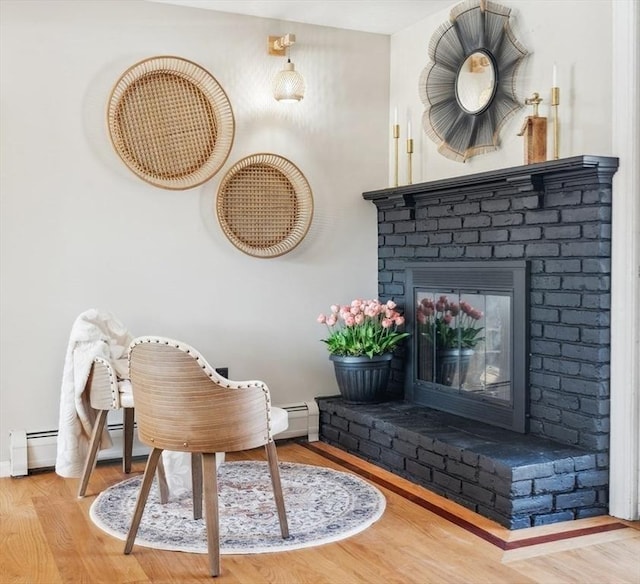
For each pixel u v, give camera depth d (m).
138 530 3.08
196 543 2.96
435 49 4.36
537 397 3.62
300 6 4.35
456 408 4.15
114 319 3.82
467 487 3.37
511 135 3.91
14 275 3.98
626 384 3.22
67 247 4.08
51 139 4.03
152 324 4.30
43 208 4.02
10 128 3.94
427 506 3.40
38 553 2.88
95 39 4.10
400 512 3.32
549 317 3.53
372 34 4.89
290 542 2.96
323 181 4.76
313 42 4.70
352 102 4.84
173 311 4.35
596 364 3.28
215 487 2.74
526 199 3.62
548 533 3.08
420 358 4.50
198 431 2.74
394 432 3.90
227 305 4.49
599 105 3.37
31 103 3.98
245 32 4.49
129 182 4.21
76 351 3.53
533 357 3.64
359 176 4.88
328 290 4.80
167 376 2.73
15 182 3.96
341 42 4.79
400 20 4.63
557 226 3.47
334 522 3.17
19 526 3.18
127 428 3.92
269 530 3.09
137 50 4.20
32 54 3.97
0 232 3.94
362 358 4.37
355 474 3.91
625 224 3.19
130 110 4.17
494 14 3.96
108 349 3.56
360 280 4.90
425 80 4.45
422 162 4.67
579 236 3.35
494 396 3.89
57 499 3.54
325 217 4.77
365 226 4.91
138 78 4.16
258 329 4.59
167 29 4.28
